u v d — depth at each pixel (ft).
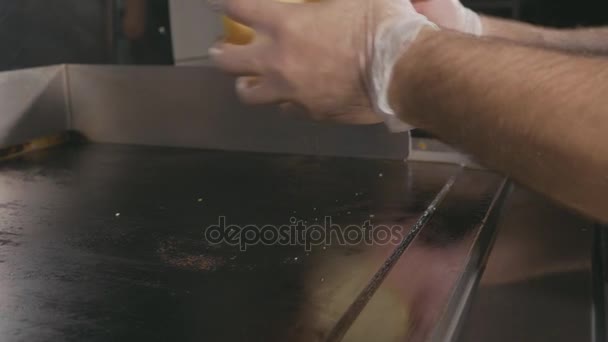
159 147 3.90
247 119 3.65
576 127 1.21
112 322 1.68
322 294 1.81
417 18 1.48
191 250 2.18
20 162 3.56
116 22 5.18
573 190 1.26
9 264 2.08
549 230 2.37
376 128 3.34
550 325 1.72
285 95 1.55
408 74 1.40
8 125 3.72
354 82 1.49
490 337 1.69
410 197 2.70
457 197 2.66
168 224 2.46
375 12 1.45
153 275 1.98
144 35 5.26
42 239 2.32
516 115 1.26
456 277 1.84
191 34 5.09
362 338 1.52
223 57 1.57
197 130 3.81
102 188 3.00
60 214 2.61
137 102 3.92
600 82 1.23
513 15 4.48
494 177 2.95
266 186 2.96
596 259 2.19
